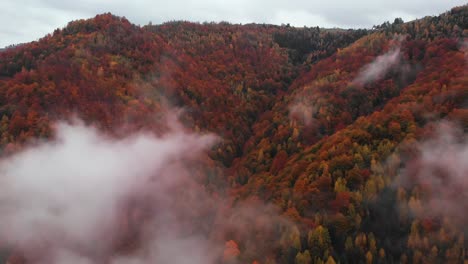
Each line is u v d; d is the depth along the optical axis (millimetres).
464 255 67625
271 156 139875
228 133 169875
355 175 90312
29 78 149625
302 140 137625
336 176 92875
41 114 142125
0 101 141000
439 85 124250
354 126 120875
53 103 146000
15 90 142750
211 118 176750
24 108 140250
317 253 73938
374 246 71625
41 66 157750
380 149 98062
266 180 118188
